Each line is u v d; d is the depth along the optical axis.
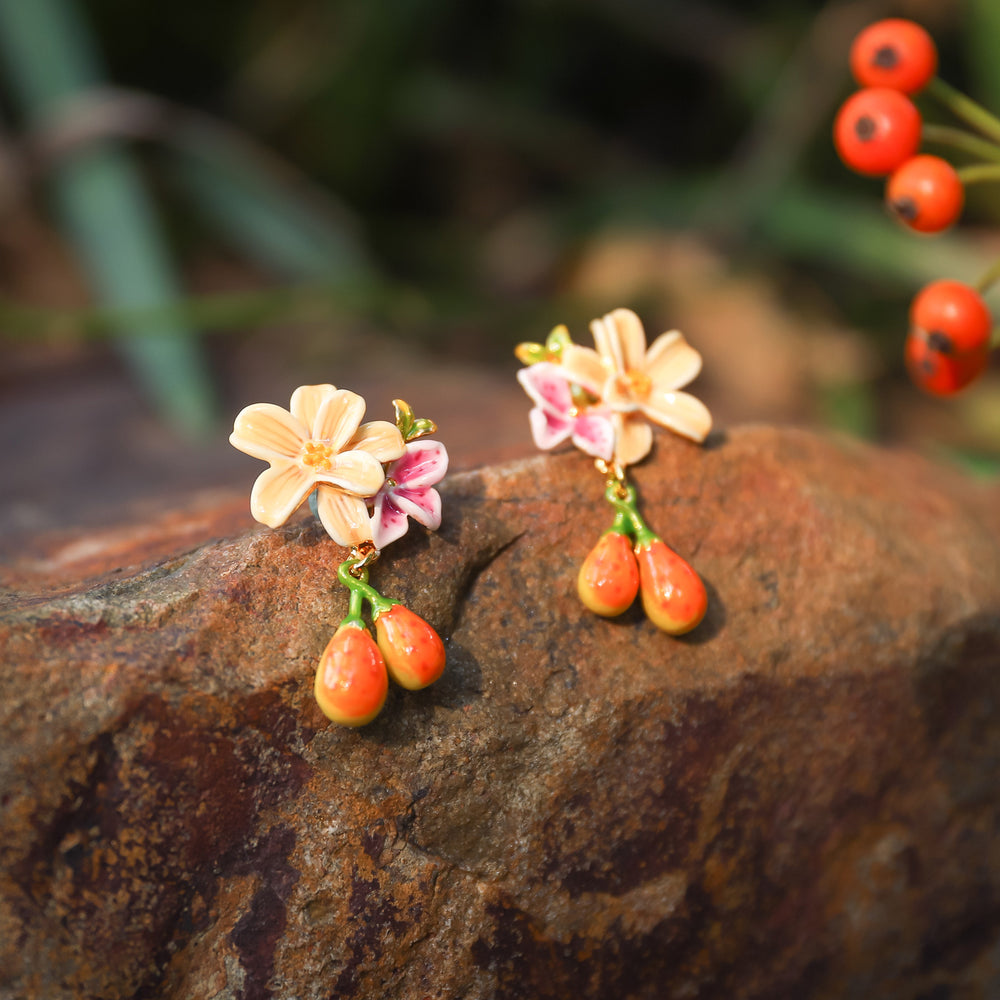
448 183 0.43
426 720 0.16
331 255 0.34
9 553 0.20
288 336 0.35
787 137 0.34
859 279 0.37
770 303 0.36
